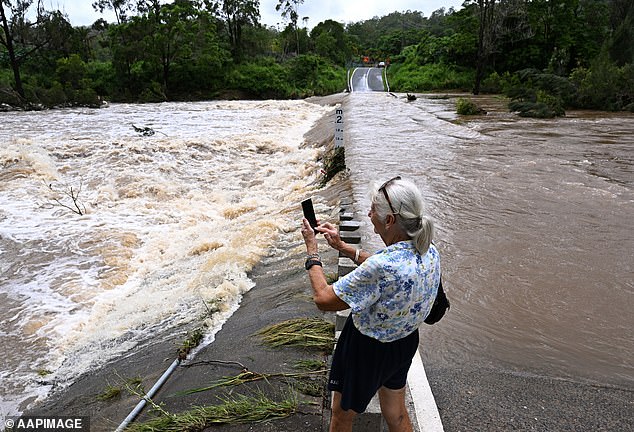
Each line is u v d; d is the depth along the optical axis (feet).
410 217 7.07
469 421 10.66
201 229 32.58
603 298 17.15
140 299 22.09
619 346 14.21
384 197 7.22
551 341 14.42
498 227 24.20
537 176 34.17
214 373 13.41
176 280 23.68
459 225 24.56
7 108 104.73
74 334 20.02
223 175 45.75
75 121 79.66
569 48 157.58
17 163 45.85
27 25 122.11
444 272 19.21
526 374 12.66
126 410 12.78
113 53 157.38
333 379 7.85
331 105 103.40
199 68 163.32
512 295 17.37
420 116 73.00
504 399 11.51
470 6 165.89
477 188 31.27
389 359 7.41
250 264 23.27
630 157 40.57
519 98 88.33
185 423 10.90
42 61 149.59
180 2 170.30
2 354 18.76
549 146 46.03
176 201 39.11
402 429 8.26
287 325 15.12
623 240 22.40
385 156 41.86
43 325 20.92
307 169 44.27
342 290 7.09
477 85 129.39
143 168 45.96
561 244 21.99
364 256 8.53
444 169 36.68
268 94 169.17
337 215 26.78
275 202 37.83
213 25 171.12
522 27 140.26
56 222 33.68
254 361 13.56
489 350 13.87
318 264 7.91
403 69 194.08
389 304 7.02
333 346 13.33
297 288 18.67
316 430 10.20
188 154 50.70
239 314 17.99
